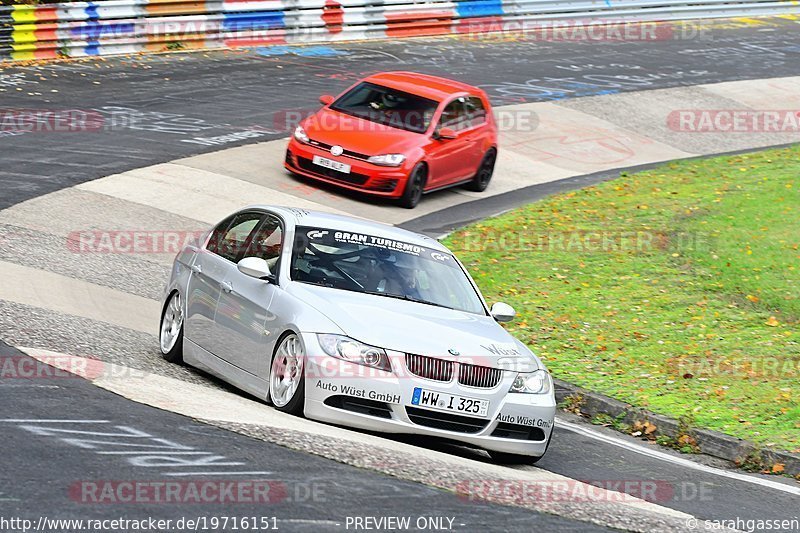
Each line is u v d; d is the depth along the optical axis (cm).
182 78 8444
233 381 3000
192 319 3238
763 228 5884
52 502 1898
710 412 3528
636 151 8500
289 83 8675
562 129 8688
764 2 14450
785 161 7862
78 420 2411
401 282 3045
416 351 2692
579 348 4228
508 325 4509
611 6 12725
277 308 2852
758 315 4650
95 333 3491
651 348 4228
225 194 5941
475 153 6869
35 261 4350
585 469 2956
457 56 10556
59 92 7581
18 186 5447
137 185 5806
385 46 10569
